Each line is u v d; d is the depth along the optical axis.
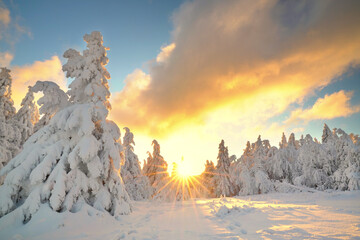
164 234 6.40
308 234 4.91
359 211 7.66
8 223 7.22
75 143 9.77
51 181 8.36
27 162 8.72
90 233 7.23
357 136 25.14
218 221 8.10
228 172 37.88
